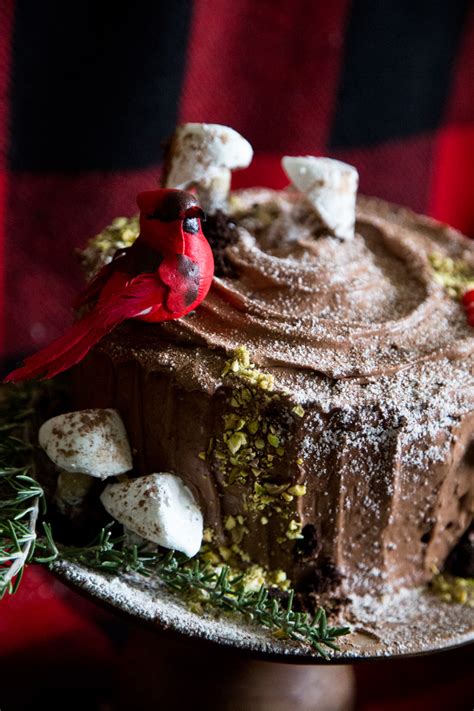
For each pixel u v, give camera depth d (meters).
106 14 0.77
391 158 0.89
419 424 0.61
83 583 0.61
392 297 0.66
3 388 0.71
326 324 0.63
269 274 0.65
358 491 0.62
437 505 0.64
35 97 0.78
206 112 0.83
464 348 0.64
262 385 0.60
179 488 0.62
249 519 0.63
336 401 0.60
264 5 0.81
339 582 0.64
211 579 0.62
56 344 0.59
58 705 0.76
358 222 0.71
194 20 0.79
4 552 0.59
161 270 0.60
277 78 0.84
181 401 0.61
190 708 0.71
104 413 0.63
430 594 0.66
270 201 0.72
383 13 0.83
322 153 0.87
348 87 0.85
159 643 0.71
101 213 0.83
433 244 0.73
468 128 0.90
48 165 0.81
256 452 0.61
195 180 0.66
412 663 0.79
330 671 0.72
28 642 0.79
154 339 0.62
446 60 0.87
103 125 0.81
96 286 0.62
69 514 0.64
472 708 0.77
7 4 0.75
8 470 0.63
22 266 0.83
